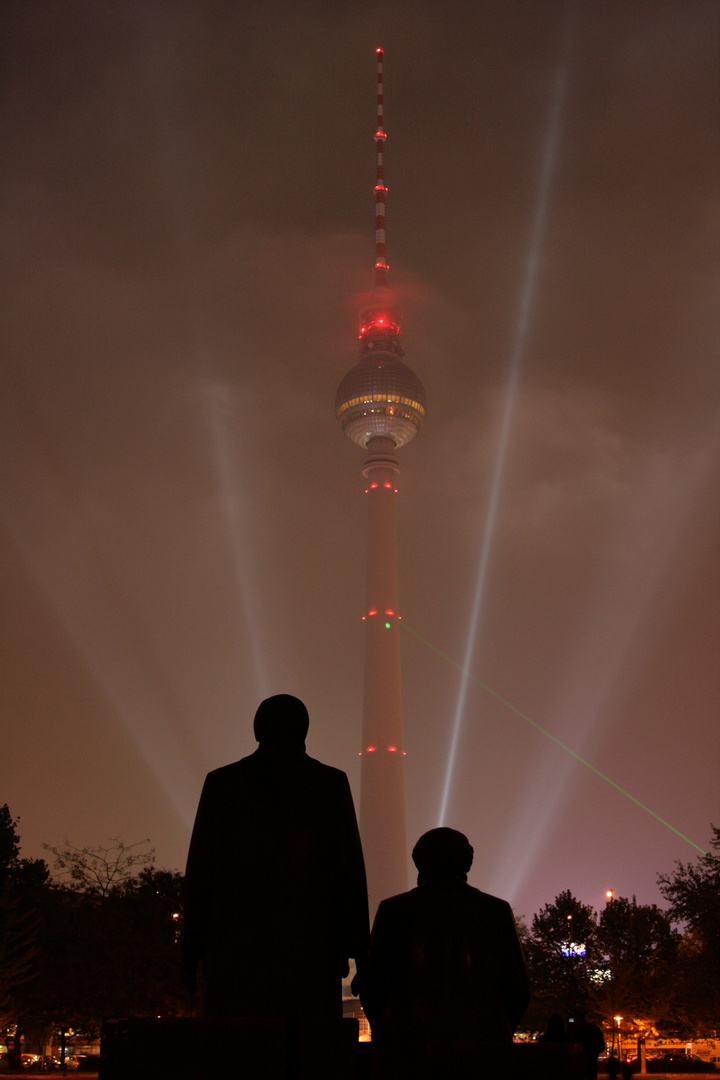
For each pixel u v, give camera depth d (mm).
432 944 8516
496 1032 8328
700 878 75875
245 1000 7691
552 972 89188
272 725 8516
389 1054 6801
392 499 188500
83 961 71312
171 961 74375
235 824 8156
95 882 80125
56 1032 84000
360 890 8203
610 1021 83062
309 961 7832
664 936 89000
